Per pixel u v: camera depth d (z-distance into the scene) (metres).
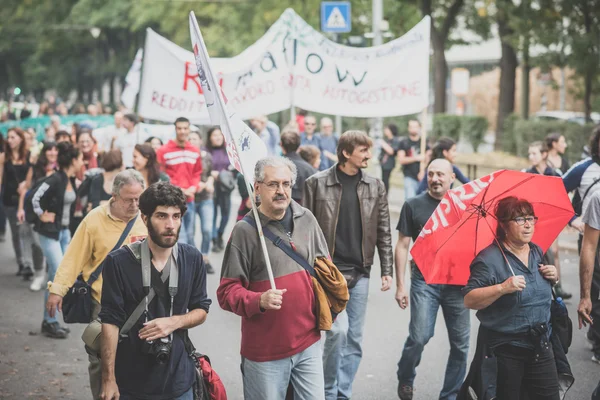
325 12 27.33
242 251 7.99
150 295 7.24
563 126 35.91
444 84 49.72
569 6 35.06
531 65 37.41
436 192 10.61
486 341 8.44
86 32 92.12
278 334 7.93
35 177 17.11
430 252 8.78
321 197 10.53
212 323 15.12
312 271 8.11
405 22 49.44
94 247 9.34
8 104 64.06
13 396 11.20
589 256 9.95
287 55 17.95
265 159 8.07
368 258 10.59
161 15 60.62
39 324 15.17
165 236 7.12
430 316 10.41
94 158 21.17
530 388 8.47
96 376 8.85
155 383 7.26
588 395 11.06
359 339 10.58
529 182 8.48
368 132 50.50
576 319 14.90
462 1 48.09
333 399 9.96
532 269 8.39
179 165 17.39
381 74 18.22
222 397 7.73
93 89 103.94
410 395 10.72
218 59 17.69
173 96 17.84
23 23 95.81
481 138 46.31
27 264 19.03
